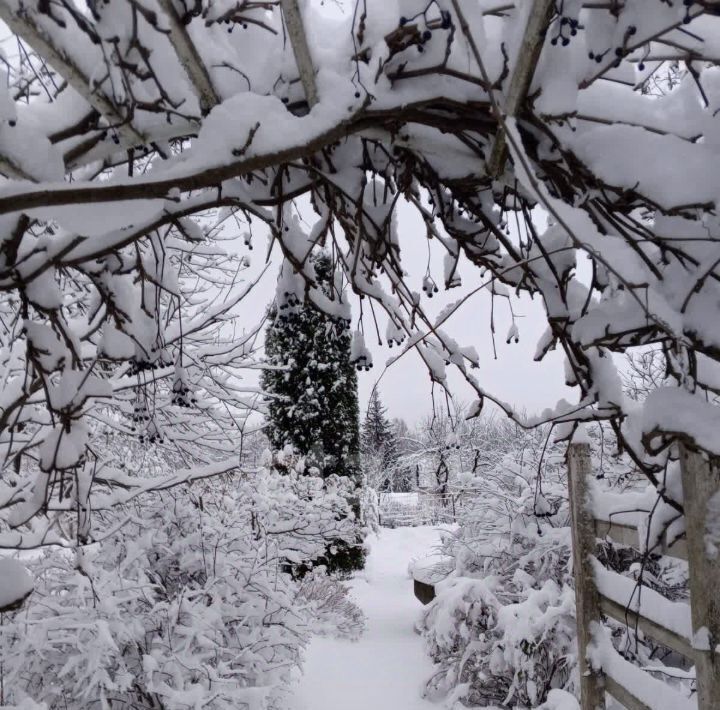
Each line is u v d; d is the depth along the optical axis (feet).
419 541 55.83
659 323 3.75
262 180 5.02
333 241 6.13
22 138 3.63
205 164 3.55
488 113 4.07
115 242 4.42
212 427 14.76
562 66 3.75
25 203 3.25
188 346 13.28
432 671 21.67
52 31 3.28
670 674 8.84
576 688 14.56
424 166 4.87
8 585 4.14
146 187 3.43
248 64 4.20
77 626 11.27
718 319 3.94
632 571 13.74
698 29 3.96
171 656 13.03
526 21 3.38
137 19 3.33
